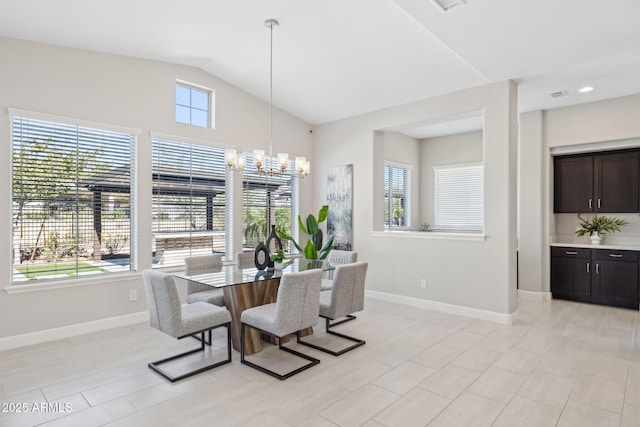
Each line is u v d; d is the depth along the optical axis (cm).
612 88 439
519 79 413
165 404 243
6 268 340
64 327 371
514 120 425
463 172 741
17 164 349
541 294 530
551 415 231
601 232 528
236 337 338
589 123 493
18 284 347
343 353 330
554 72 392
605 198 505
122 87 412
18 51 346
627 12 274
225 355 326
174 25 354
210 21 351
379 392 260
